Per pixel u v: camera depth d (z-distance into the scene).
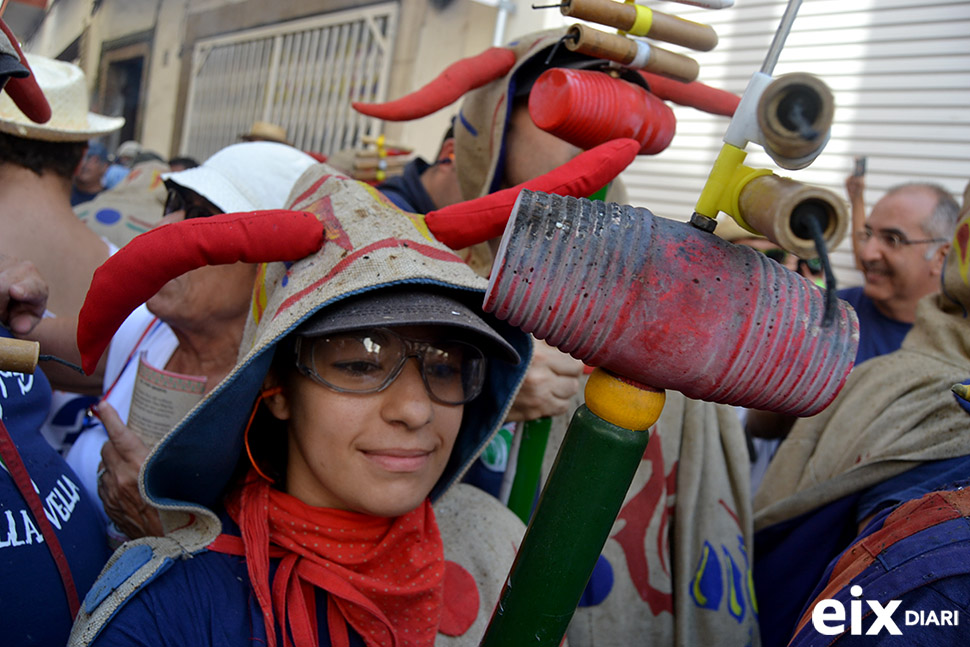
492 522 1.34
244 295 1.51
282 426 1.16
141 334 1.68
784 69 3.92
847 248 3.67
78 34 1.99
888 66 3.71
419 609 1.06
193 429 0.97
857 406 1.61
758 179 0.66
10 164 1.56
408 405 1.00
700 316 0.67
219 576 1.00
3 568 1.00
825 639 0.83
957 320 1.51
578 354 0.72
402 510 1.02
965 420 1.38
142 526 1.32
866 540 0.92
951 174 3.58
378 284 0.94
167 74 4.80
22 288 1.20
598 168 1.00
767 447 2.44
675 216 4.38
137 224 3.47
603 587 1.51
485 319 1.15
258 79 5.45
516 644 0.79
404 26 4.68
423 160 2.06
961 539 0.80
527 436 1.42
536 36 1.54
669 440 1.66
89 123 1.75
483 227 1.04
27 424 1.21
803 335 0.67
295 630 0.98
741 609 1.55
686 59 1.02
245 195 1.63
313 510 1.06
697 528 1.61
